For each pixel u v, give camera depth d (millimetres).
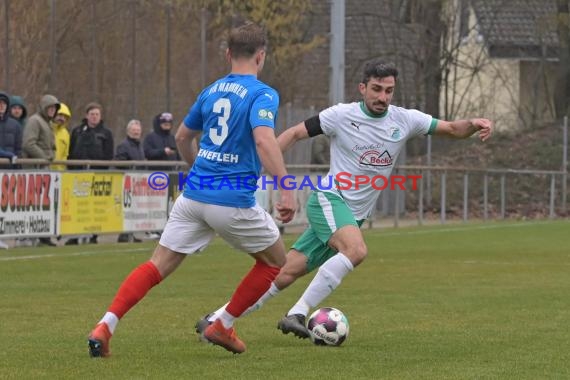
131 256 35969
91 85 47969
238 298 17250
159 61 50906
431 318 22297
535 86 90562
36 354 17531
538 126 82438
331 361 17125
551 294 26750
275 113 16562
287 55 63875
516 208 71000
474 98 97000
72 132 41531
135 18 49750
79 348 18156
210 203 16656
